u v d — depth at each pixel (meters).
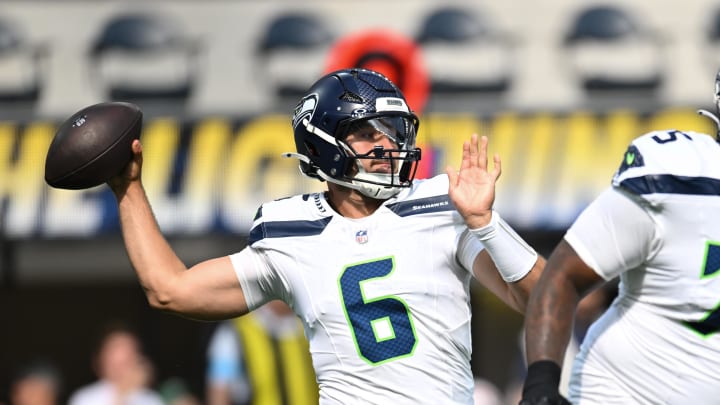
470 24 32.94
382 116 12.98
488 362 40.03
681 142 11.73
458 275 12.92
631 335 11.94
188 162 32.53
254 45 33.69
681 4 32.62
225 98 33.66
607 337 12.13
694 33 32.56
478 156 12.70
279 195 31.92
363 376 12.66
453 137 31.91
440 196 13.10
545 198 31.16
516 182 31.39
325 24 33.59
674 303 11.62
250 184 32.16
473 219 12.48
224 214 31.84
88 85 33.97
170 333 40.50
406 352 12.59
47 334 40.59
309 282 12.92
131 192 13.88
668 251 11.49
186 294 13.38
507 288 12.91
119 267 38.38
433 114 32.31
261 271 13.28
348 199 13.27
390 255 12.79
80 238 32.19
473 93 32.75
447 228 12.93
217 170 32.38
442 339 12.69
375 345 12.61
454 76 32.75
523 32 32.91
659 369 11.79
